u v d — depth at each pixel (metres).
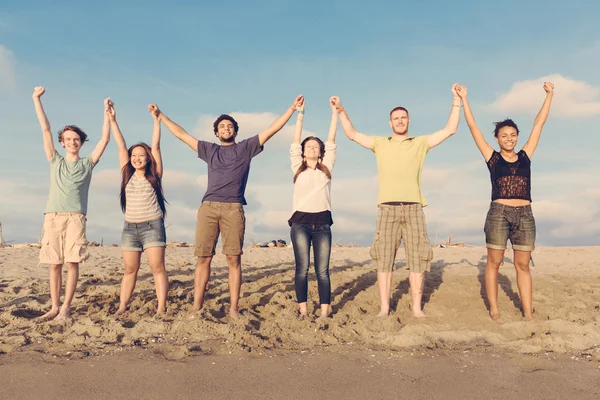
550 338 3.97
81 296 5.77
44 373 3.19
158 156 4.98
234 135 4.96
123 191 4.91
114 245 13.14
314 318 4.75
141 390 2.95
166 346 3.79
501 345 3.96
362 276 7.28
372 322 4.62
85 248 4.86
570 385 3.07
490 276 4.81
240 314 4.79
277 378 3.16
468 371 3.31
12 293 6.00
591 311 5.18
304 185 4.82
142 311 4.95
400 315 4.96
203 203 4.76
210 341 3.98
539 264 8.77
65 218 4.79
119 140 4.97
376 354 3.67
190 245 13.20
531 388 3.03
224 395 2.89
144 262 8.62
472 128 4.81
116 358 3.50
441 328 4.38
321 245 4.80
